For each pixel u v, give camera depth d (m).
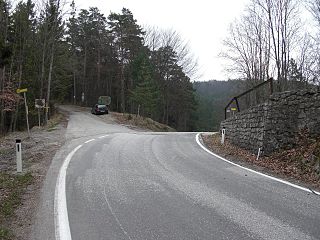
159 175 9.38
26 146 15.52
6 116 37.81
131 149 14.47
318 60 26.23
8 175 9.33
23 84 37.19
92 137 19.83
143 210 6.34
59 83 52.03
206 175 9.49
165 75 58.62
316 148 10.34
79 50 71.44
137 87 52.03
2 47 25.52
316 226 5.49
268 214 6.09
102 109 49.59
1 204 6.67
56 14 32.66
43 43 35.12
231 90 46.59
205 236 5.08
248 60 32.28
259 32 33.75
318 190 7.94
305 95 12.00
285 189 7.95
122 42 58.22
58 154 13.00
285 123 12.12
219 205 6.64
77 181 8.62
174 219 5.84
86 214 6.14
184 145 16.50
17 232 5.36
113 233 5.24
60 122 36.47
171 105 65.69
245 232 5.23
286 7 26.80
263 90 29.69
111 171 9.83
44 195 7.42
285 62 26.88
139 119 45.62
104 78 73.19
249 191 7.74
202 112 93.88
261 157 12.12
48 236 5.18
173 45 56.41
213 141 18.36
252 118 13.73
